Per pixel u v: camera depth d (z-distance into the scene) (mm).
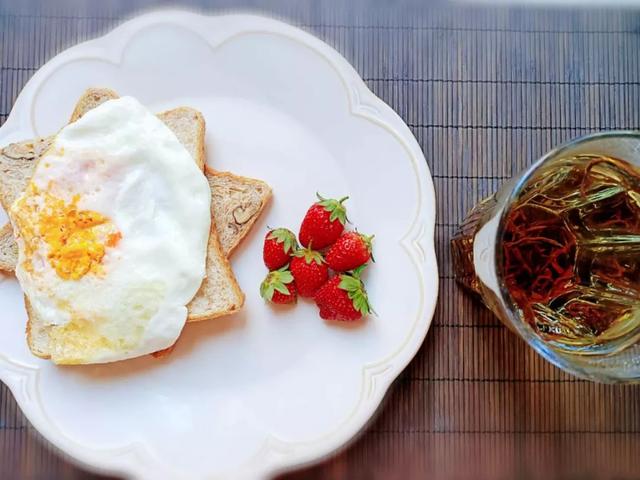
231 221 304
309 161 311
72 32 327
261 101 312
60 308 283
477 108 326
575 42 330
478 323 316
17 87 324
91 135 289
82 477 313
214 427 302
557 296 267
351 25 328
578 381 316
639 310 256
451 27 329
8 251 300
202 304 298
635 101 329
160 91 312
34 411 298
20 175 302
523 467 312
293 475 314
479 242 261
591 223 261
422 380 315
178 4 328
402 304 304
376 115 308
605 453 314
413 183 307
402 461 312
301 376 305
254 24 308
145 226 288
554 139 326
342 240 296
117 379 303
